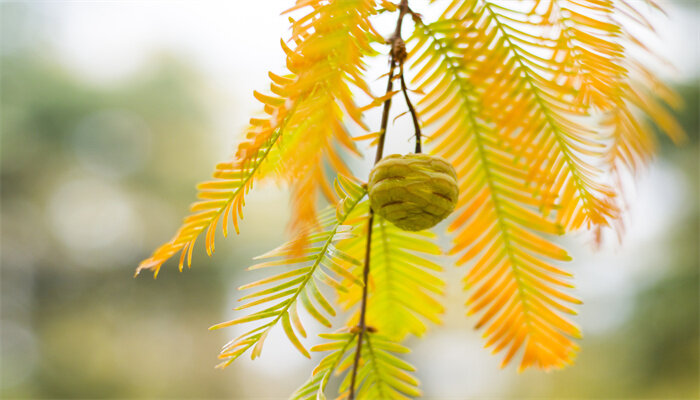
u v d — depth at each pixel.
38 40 3.50
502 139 0.34
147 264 0.31
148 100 3.65
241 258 3.50
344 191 0.31
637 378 1.79
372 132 0.31
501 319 0.35
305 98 0.29
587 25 0.32
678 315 1.71
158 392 3.37
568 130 0.34
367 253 0.32
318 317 0.30
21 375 3.30
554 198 0.35
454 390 2.38
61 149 3.57
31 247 3.55
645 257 1.75
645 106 0.33
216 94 3.90
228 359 0.30
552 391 2.09
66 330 3.45
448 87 0.34
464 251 0.35
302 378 3.19
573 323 0.35
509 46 0.33
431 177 0.30
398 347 0.33
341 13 0.29
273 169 0.32
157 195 3.74
